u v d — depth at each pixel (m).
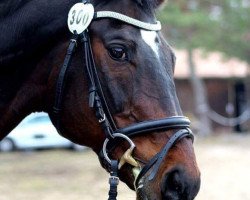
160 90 3.33
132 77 3.33
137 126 3.29
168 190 3.20
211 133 31.09
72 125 3.49
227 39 26.38
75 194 11.64
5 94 3.74
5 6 3.71
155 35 3.42
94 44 3.41
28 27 3.61
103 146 3.39
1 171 15.52
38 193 11.71
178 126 3.30
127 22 3.39
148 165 3.26
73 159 19.00
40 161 18.31
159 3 3.72
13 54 3.67
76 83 3.45
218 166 16.84
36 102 3.72
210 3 27.03
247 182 13.74
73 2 3.57
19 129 22.25
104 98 3.37
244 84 32.66
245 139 27.19
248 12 25.91
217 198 11.53
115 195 3.33
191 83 31.11
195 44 26.14
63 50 3.53
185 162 3.21
